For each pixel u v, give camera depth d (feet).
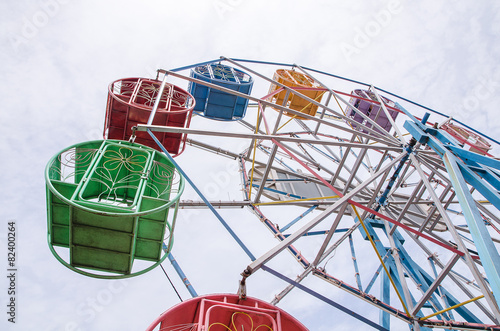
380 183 54.65
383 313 44.42
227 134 35.09
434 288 38.34
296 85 71.72
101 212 29.99
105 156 37.29
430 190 36.22
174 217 38.11
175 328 26.04
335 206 31.37
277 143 36.27
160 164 38.01
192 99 49.88
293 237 28.25
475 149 63.62
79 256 34.88
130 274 35.81
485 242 19.88
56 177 34.45
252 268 26.58
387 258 52.44
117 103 46.19
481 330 36.14
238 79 68.95
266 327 26.27
